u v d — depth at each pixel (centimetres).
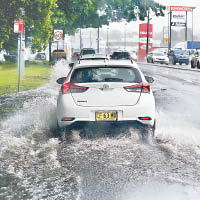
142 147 1869
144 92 2044
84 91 2014
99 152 1777
